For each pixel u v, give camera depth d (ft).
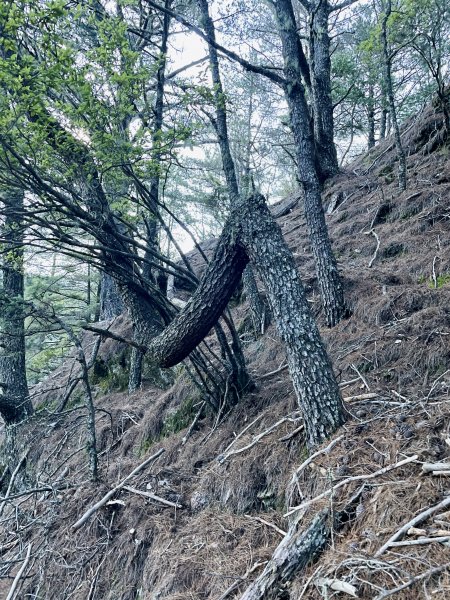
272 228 11.64
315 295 19.84
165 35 19.03
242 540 10.16
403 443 9.05
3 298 15.25
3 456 25.46
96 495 13.85
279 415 12.99
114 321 30.78
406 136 30.73
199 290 12.66
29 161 12.54
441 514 7.06
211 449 14.03
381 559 6.87
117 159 13.08
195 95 15.01
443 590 5.97
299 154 17.48
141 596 10.64
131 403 22.12
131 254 13.99
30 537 14.35
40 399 30.09
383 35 24.61
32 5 11.48
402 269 18.11
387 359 12.96
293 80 16.81
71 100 13.33
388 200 24.67
